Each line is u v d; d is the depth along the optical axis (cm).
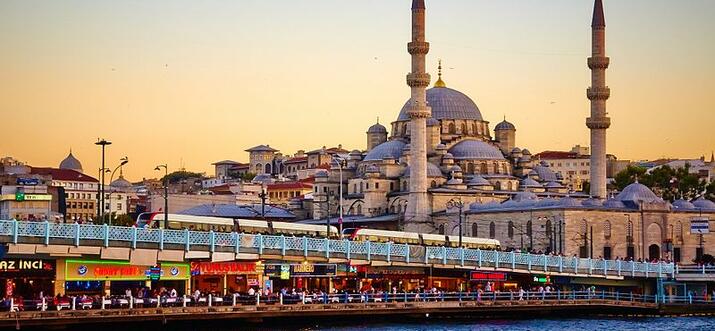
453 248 13675
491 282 14400
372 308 12219
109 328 10431
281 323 11812
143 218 13012
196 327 11106
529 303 13600
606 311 14538
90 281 11031
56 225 10369
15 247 10119
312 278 13138
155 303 10706
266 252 11856
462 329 12206
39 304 10006
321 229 14712
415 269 13812
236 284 12294
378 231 15225
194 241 11294
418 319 12962
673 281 15700
